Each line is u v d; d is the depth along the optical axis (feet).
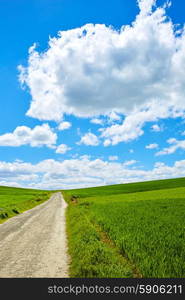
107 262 28.96
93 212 82.07
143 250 31.68
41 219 76.74
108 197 204.33
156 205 105.50
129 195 212.02
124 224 54.13
